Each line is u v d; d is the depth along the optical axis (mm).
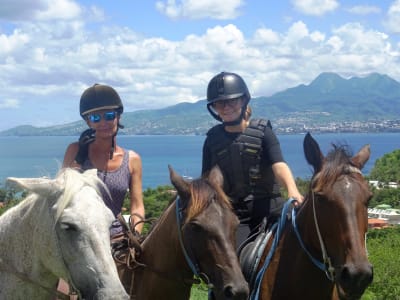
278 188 2826
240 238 2736
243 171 2725
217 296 2115
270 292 2465
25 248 1873
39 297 1897
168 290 2365
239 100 2701
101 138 2580
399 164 33750
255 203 2768
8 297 1895
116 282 1685
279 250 2492
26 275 1878
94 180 1879
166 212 2439
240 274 2086
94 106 2523
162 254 2371
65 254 1731
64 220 1710
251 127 2729
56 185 1801
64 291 2094
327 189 2166
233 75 2734
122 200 2607
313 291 2377
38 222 1811
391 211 23406
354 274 2012
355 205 2109
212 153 2799
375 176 31266
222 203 2217
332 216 2131
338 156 2268
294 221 2441
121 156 2637
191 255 2215
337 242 2111
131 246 2500
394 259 6402
